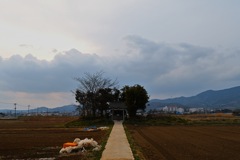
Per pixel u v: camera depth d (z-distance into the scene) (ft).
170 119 246.47
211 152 80.28
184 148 88.53
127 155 69.00
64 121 306.76
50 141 110.73
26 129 184.14
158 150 83.76
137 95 250.37
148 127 193.26
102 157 66.39
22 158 71.46
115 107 248.11
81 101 255.70
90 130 167.63
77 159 67.72
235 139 116.06
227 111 606.96
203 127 193.88
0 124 249.96
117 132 138.82
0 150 86.58
